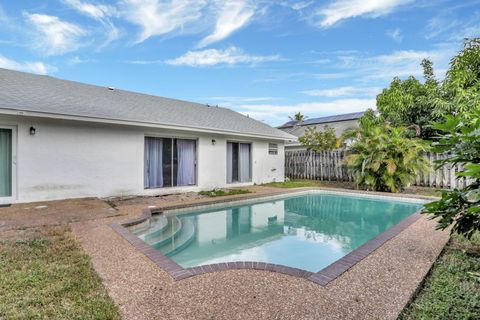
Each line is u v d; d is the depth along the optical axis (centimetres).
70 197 852
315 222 809
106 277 337
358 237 665
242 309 274
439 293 312
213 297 296
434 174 1217
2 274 334
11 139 767
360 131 1249
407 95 1524
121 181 956
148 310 270
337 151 1512
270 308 277
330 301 290
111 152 934
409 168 1099
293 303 286
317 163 1611
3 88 839
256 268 370
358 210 948
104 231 520
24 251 406
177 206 807
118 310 269
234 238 655
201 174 1176
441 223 347
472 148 304
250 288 316
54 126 826
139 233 609
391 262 392
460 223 341
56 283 316
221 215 873
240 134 1263
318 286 322
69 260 380
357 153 1245
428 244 469
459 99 1134
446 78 1309
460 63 1250
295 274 352
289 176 1762
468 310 276
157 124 973
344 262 390
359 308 277
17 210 677
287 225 777
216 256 539
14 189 770
